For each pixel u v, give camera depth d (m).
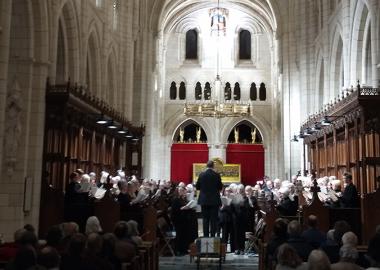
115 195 17.81
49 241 8.51
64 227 9.40
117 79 31.55
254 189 24.77
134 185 18.92
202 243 14.30
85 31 23.56
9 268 6.48
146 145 40.53
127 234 9.88
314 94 33.75
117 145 29.69
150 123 41.12
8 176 16.55
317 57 32.69
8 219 16.33
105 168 26.52
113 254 8.55
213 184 15.34
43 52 17.78
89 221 10.38
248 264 16.00
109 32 29.00
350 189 15.95
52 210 16.80
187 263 16.23
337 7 26.75
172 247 19.41
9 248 8.48
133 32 35.06
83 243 7.48
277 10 45.00
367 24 22.58
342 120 21.02
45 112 17.81
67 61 22.28
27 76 17.28
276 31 46.62
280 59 44.81
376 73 20.17
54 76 18.89
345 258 7.39
